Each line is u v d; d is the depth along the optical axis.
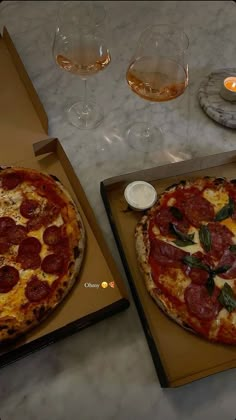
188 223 0.52
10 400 0.43
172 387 0.40
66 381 0.44
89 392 0.44
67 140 0.61
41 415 0.42
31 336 0.44
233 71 0.69
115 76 0.69
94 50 0.57
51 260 0.49
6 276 0.48
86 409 0.43
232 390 0.45
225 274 0.49
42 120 0.60
